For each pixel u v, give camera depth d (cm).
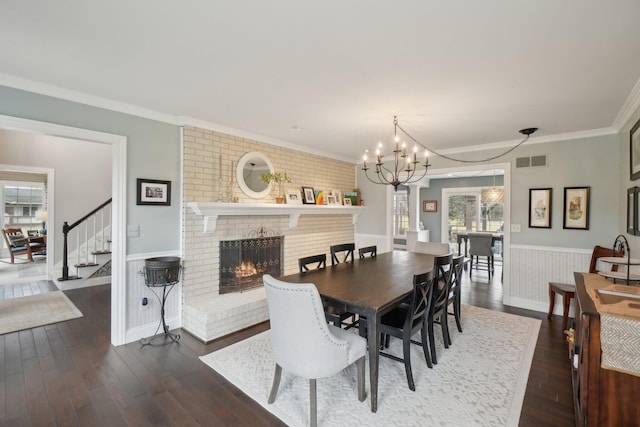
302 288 184
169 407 211
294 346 192
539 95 268
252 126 371
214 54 205
